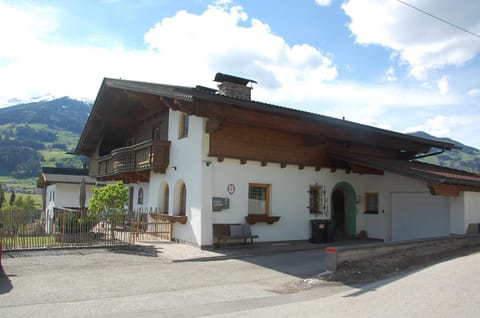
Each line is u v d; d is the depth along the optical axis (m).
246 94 16.97
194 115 12.95
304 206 15.81
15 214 12.96
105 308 6.52
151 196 17.55
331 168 16.61
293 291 7.95
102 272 9.59
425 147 19.38
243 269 10.27
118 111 20.30
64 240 13.47
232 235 13.22
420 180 14.71
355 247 10.04
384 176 16.97
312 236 15.41
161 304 6.80
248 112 13.11
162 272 9.75
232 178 13.97
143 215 17.31
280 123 13.90
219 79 16.95
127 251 12.60
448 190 13.52
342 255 9.76
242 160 14.09
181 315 6.07
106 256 11.71
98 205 16.12
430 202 15.48
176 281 8.78
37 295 7.34
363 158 15.56
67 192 31.86
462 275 8.16
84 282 8.48
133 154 17.56
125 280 8.77
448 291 6.96
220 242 13.46
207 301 7.04
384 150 18.69
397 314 5.81
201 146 13.41
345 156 15.75
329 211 16.53
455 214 14.23
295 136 15.59
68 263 10.55
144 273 9.59
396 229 16.56
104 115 20.56
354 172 17.56
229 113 12.74
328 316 5.84
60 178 32.38
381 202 17.02
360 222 17.61
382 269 9.38
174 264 10.87
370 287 7.89
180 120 15.38
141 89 15.09
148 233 15.26
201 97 11.74
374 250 10.46
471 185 13.98
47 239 13.41
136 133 21.16
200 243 13.11
